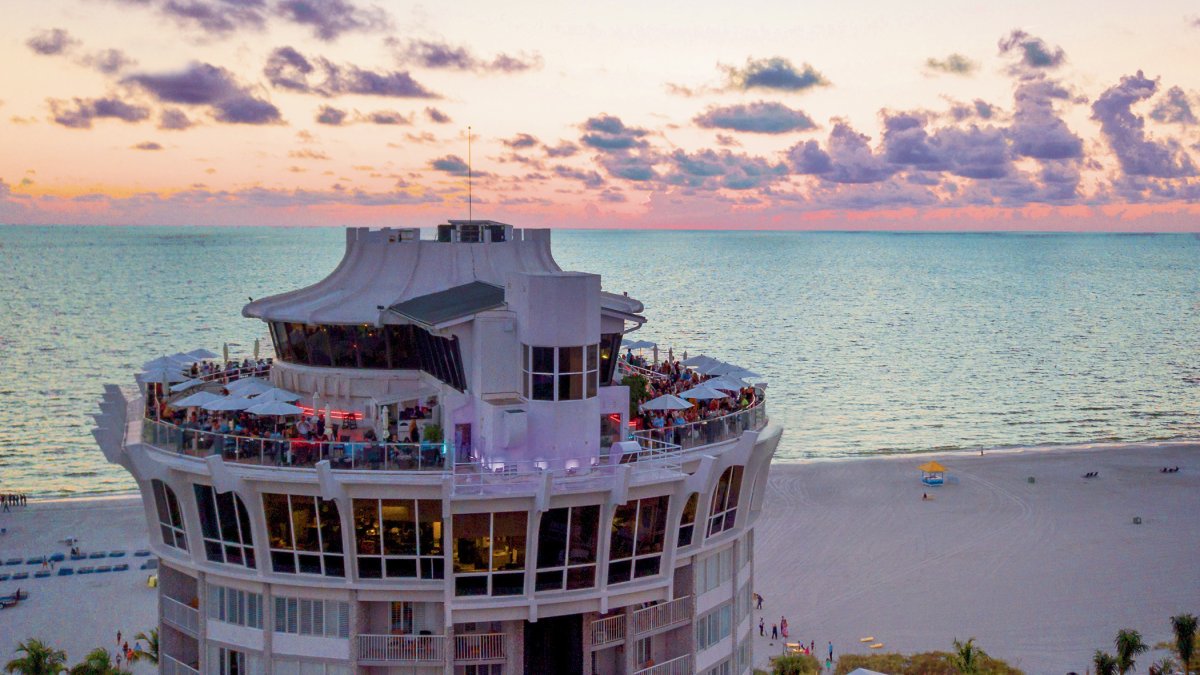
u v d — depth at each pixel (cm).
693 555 4300
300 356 4847
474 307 4156
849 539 11431
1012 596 9744
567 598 3897
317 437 4197
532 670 4228
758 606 9412
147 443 4238
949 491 13600
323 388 4734
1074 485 14075
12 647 7975
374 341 4681
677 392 5341
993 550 11125
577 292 3925
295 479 3741
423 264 4903
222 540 4000
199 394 4441
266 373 5800
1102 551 11144
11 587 9338
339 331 4678
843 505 12812
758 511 4925
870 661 7881
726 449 4278
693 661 4369
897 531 11762
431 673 3941
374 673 3944
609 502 3834
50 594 9169
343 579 3869
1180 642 7356
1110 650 8512
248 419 4591
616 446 3978
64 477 14638
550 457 3950
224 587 4072
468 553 3797
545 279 3897
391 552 3822
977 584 10056
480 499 3684
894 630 8894
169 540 4328
